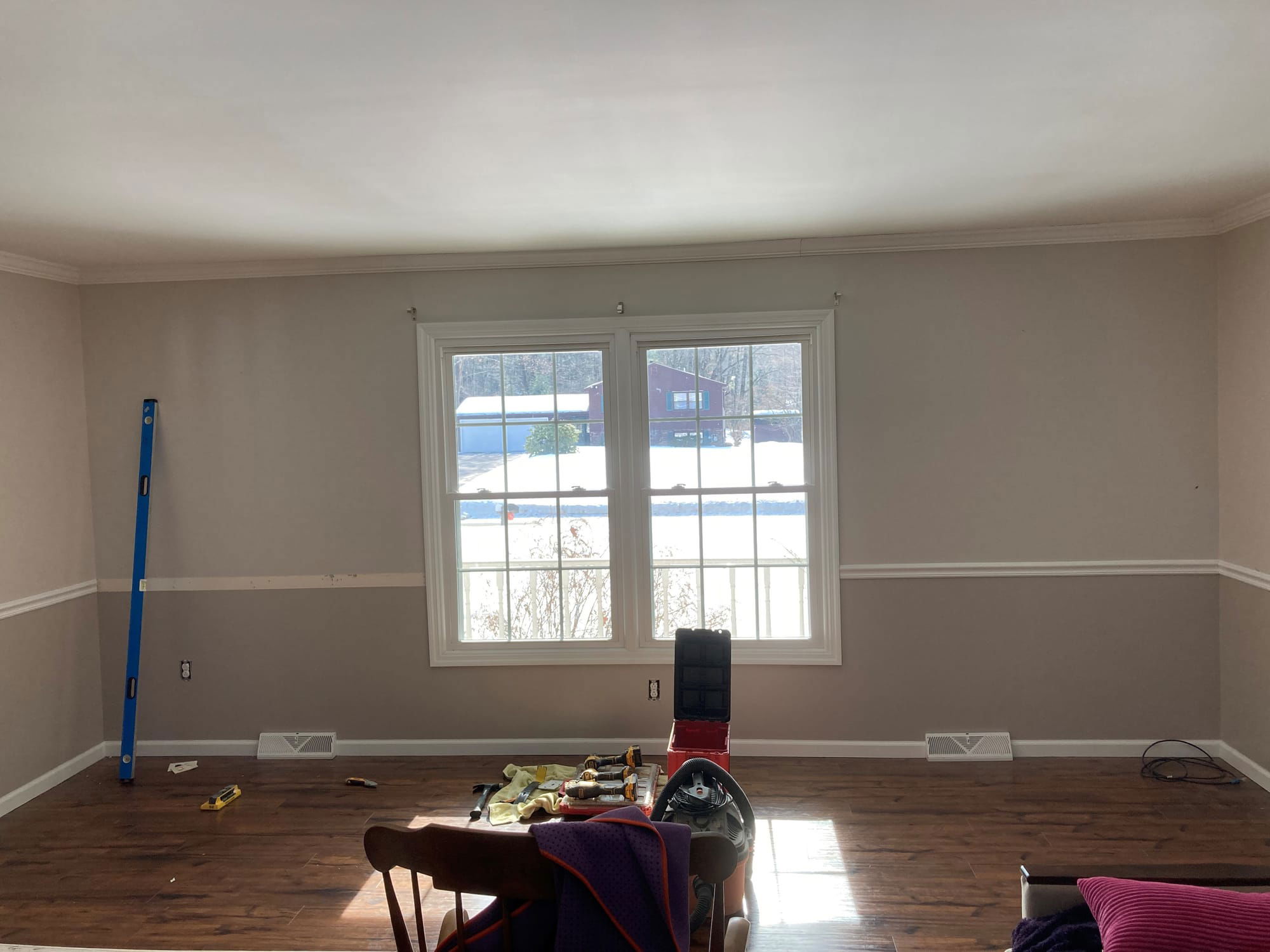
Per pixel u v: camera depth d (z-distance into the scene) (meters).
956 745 4.32
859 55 2.13
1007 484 4.28
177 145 2.65
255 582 4.56
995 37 2.05
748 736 4.43
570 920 1.50
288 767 4.45
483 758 4.49
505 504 4.54
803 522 4.43
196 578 4.57
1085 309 4.20
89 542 4.55
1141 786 3.92
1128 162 3.12
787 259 4.32
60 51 1.99
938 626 4.34
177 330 4.52
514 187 3.21
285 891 3.22
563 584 4.54
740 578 4.47
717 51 2.08
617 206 3.52
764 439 4.43
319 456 4.52
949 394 4.28
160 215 3.48
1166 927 1.76
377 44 1.99
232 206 3.37
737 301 4.35
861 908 3.01
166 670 4.60
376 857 1.62
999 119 2.62
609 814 1.67
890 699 4.37
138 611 4.46
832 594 4.36
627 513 4.43
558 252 4.37
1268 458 3.77
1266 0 1.88
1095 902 1.93
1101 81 2.34
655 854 1.53
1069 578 4.27
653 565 4.52
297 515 4.54
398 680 4.55
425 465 4.46
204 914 3.08
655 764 4.14
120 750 4.62
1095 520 4.24
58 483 4.36
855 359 4.31
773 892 3.13
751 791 3.99
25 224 3.57
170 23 1.86
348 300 4.48
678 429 4.47
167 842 3.63
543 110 2.44
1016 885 3.13
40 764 4.20
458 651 4.54
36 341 4.25
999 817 3.66
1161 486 4.20
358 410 4.50
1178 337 4.16
